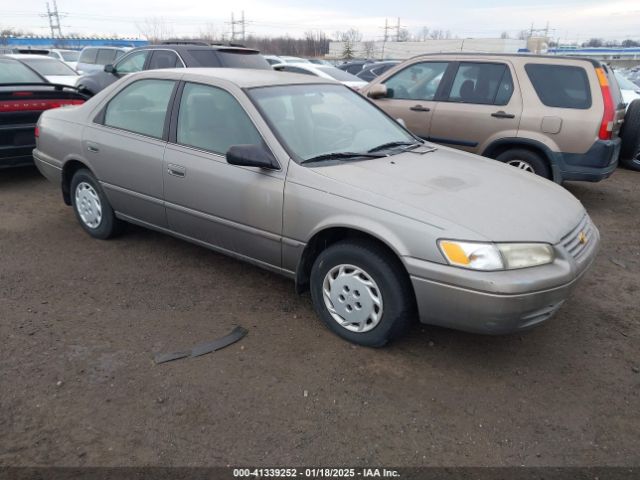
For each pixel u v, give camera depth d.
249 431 2.65
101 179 4.62
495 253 2.84
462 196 3.23
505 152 6.39
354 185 3.26
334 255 3.30
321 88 4.33
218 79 3.95
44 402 2.79
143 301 3.88
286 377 3.06
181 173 3.95
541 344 3.50
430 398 2.94
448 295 2.90
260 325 3.60
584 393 3.03
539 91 6.14
